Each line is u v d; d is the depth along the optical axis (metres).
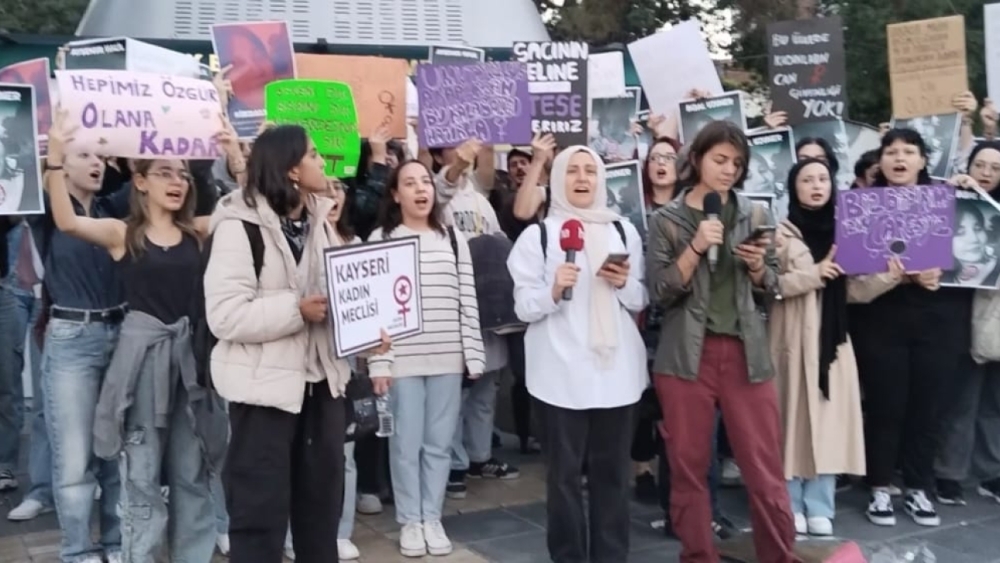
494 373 7.00
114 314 4.96
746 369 4.90
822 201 5.75
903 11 13.45
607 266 4.85
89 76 4.62
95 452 4.75
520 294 5.09
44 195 5.07
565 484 5.05
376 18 8.38
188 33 8.17
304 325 4.04
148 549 4.70
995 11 7.43
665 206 5.07
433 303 5.62
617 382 5.02
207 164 5.50
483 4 8.72
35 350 6.45
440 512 5.77
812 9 14.15
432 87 6.10
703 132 4.87
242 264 3.96
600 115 7.35
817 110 7.16
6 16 12.20
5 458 6.86
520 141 6.11
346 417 4.55
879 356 6.12
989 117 7.35
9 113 4.94
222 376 3.98
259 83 5.75
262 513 4.03
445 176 6.36
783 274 5.67
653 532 6.03
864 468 5.83
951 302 6.18
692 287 4.89
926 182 6.10
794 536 5.12
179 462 4.80
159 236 4.74
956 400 6.47
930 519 6.15
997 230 6.05
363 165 6.41
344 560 5.50
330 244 4.29
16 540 5.84
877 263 5.63
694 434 4.94
